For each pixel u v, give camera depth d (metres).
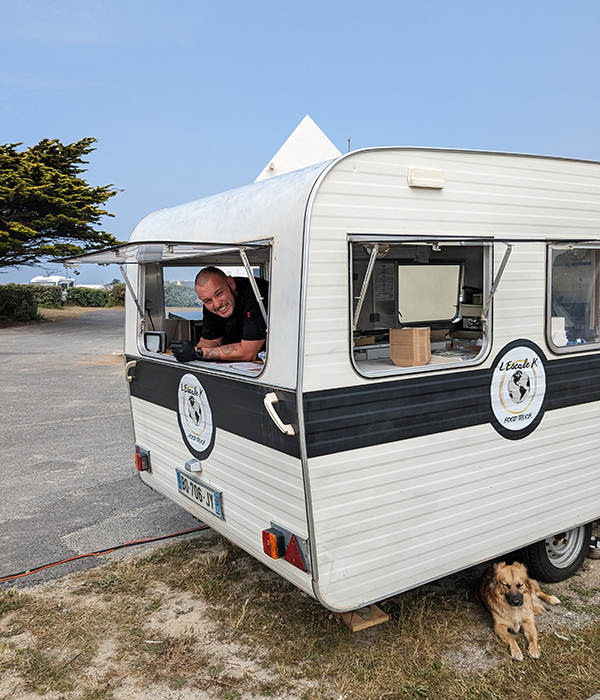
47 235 26.27
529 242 3.28
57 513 5.12
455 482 3.08
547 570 3.74
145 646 3.24
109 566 4.15
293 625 3.39
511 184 3.23
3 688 2.92
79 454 6.90
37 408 9.36
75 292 34.25
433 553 3.04
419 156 2.86
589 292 3.76
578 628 3.36
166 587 3.87
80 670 3.05
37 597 3.75
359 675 2.95
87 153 27.92
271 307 2.73
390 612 3.48
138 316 4.17
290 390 2.59
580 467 3.71
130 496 5.52
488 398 3.18
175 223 3.87
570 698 2.80
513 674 2.96
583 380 3.66
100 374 12.71
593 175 3.64
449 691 2.84
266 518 2.94
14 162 25.22
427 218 2.91
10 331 21.92
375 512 2.80
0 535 4.69
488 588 3.38
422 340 2.94
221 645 3.24
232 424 3.10
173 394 3.72
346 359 2.66
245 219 3.00
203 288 3.65
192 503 3.69
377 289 3.54
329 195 2.59
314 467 2.60
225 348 3.51
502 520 3.32
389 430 2.81
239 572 4.02
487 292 3.16
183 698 2.85
